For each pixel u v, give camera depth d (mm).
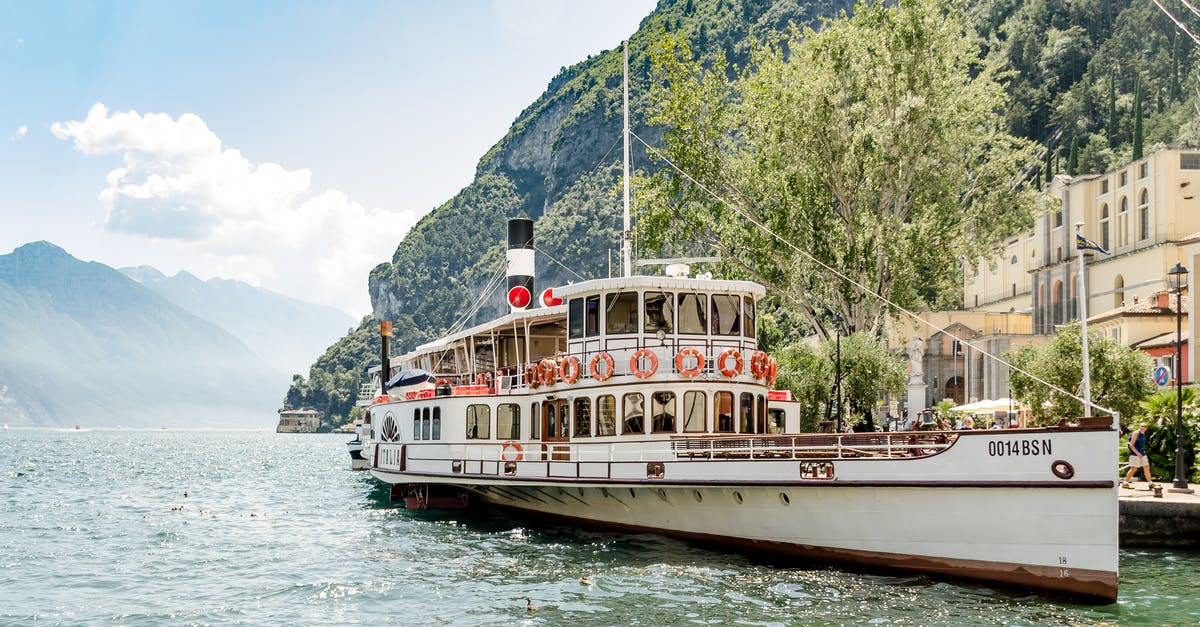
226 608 21281
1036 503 20609
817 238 47969
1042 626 18406
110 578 25219
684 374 27625
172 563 27438
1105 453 19938
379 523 34812
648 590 21500
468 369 40625
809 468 23422
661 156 51469
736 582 22156
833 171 48188
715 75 51469
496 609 20250
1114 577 19844
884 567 22609
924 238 47469
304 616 20375
